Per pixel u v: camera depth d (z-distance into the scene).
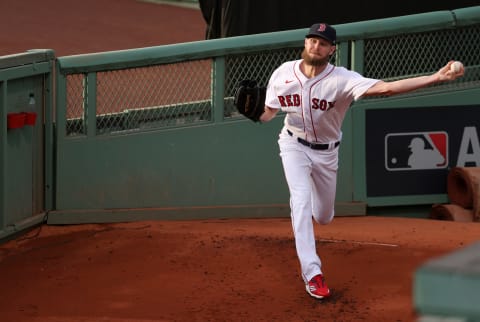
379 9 37.12
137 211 31.86
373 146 33.97
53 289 24.92
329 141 22.80
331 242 28.55
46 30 60.62
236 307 23.08
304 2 36.28
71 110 31.20
